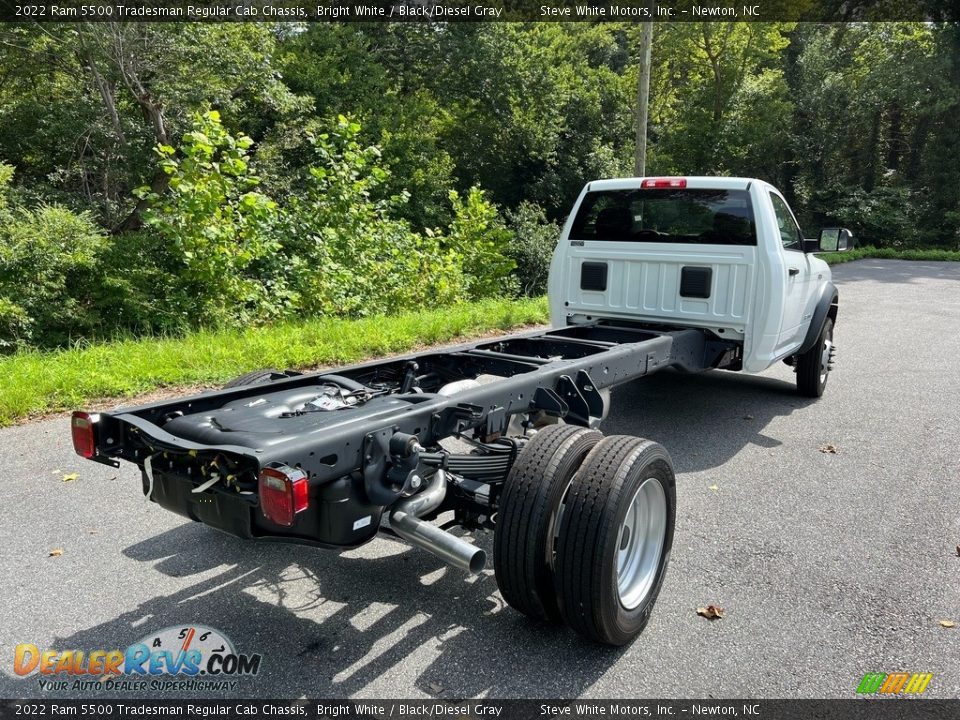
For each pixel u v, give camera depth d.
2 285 10.62
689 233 6.34
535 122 34.91
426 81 33.66
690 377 8.57
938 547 4.12
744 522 4.45
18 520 4.36
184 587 3.65
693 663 3.07
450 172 31.59
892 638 3.25
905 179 43.69
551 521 3.07
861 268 27.16
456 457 3.37
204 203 11.01
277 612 3.44
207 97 16.50
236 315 11.64
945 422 6.66
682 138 40.12
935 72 39.84
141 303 11.36
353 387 4.03
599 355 4.71
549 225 28.58
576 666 3.05
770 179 43.44
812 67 43.22
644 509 3.37
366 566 3.90
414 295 13.88
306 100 19.39
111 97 16.27
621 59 49.78
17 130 17.08
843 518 4.50
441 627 3.33
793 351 6.98
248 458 2.70
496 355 4.73
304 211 12.92
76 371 7.31
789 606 3.51
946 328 12.38
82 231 11.70
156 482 3.24
